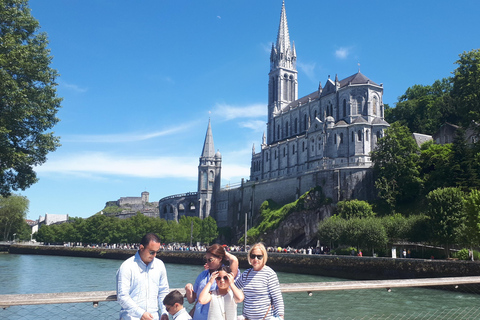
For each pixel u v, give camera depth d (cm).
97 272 6900
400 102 14162
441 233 5800
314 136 12262
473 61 9212
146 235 918
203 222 14475
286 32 17350
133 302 865
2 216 14500
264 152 15150
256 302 875
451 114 12494
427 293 3503
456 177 7881
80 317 2123
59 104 3925
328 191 10200
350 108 11994
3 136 3450
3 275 6219
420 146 11256
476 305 2812
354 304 2844
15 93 3306
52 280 5484
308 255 6738
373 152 9881
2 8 3578
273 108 16588
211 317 838
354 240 6688
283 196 12012
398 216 7394
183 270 7688
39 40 3841
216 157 17000
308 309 2611
